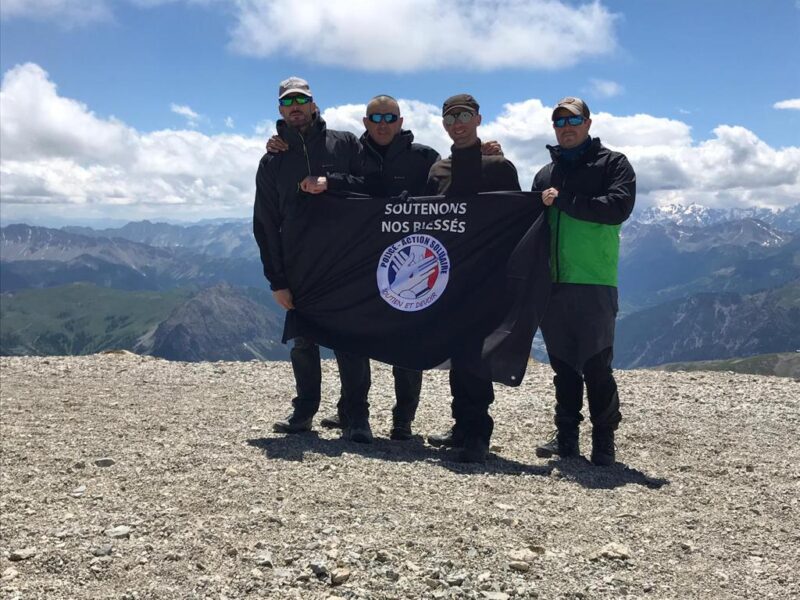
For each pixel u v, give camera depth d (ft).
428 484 10.23
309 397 13.41
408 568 7.34
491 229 12.25
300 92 12.00
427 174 13.04
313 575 7.14
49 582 6.93
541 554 7.85
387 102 12.49
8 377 20.15
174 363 23.36
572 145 11.79
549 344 12.09
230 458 11.24
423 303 12.54
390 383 20.40
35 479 10.12
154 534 8.08
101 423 13.96
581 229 11.55
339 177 12.53
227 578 7.06
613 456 11.97
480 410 12.05
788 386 20.02
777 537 8.62
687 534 8.64
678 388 19.80
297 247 12.93
